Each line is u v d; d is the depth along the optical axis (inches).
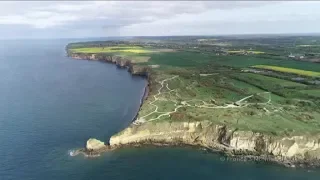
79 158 3860.7
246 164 3860.7
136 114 5433.1
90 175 3494.1
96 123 5036.9
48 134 4549.7
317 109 5231.3
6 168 3582.7
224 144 4311.0
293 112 5054.1
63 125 4923.7
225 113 4913.9
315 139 4148.6
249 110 5078.7
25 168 3592.5
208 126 4512.8
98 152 4030.5
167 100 5600.4
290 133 4224.9
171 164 3816.4
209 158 4003.4
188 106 5255.9
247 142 4207.7
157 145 4320.9
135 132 4377.5
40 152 3981.3
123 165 3752.5
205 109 5113.2
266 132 4242.1
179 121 4591.5
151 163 3828.7
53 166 3656.5
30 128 4773.6
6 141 4279.0
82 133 4606.3
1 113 5492.1
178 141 4446.4
